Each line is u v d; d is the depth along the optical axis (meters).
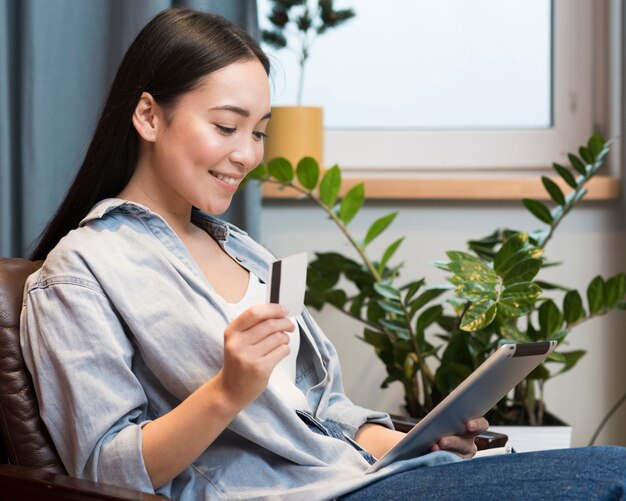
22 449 1.26
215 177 1.33
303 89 2.62
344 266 2.15
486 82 2.62
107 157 1.38
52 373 1.23
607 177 2.44
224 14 2.22
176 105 1.32
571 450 1.17
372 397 2.48
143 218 1.33
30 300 1.26
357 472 1.27
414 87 2.62
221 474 1.25
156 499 1.05
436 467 1.19
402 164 2.62
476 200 2.47
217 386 1.15
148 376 1.29
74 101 2.27
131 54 1.37
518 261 1.73
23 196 2.26
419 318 2.02
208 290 1.31
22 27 2.26
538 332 2.03
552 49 2.59
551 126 2.61
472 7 2.60
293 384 1.41
